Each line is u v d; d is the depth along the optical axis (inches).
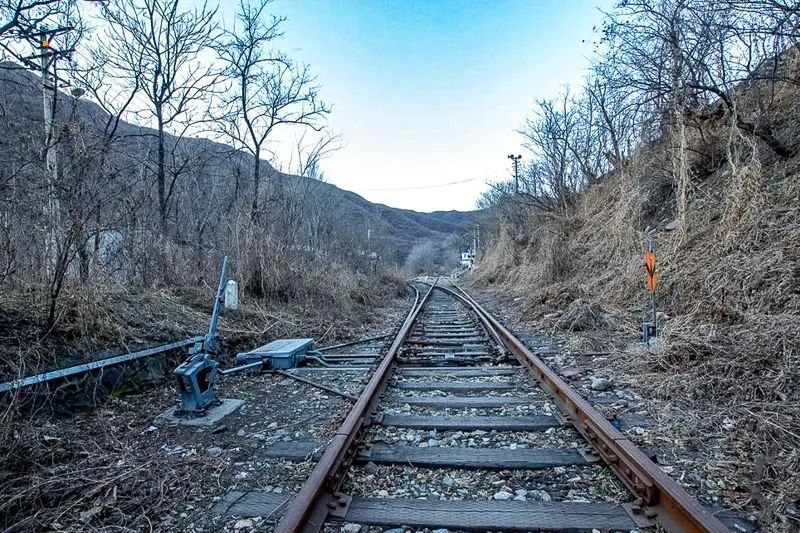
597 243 562.9
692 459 135.9
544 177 836.6
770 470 123.9
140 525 111.0
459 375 248.2
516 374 245.9
